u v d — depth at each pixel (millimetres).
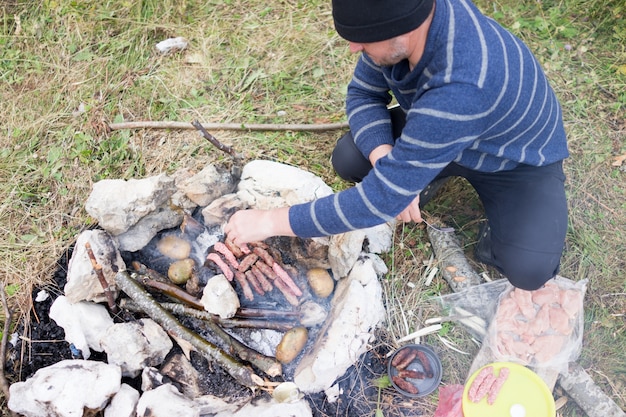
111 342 2041
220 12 3223
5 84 2953
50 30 3121
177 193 2252
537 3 3182
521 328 2188
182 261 2213
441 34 1445
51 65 3006
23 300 2301
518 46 1629
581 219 2533
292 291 2137
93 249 2129
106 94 2910
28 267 2379
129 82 2949
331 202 1675
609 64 2973
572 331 2199
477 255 2434
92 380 1943
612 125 2791
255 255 2164
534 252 2043
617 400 2152
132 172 2664
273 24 3170
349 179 2451
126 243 2242
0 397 2119
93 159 2697
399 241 2475
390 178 1575
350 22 1387
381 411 2102
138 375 2092
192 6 3232
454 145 1512
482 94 1456
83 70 2984
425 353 2178
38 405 1933
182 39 3104
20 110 2863
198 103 2891
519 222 2062
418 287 2375
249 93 2926
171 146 2730
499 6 3193
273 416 1899
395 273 2402
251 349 2111
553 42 3051
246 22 3186
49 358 2182
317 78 2980
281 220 1750
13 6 3193
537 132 1834
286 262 2273
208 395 2025
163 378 2035
